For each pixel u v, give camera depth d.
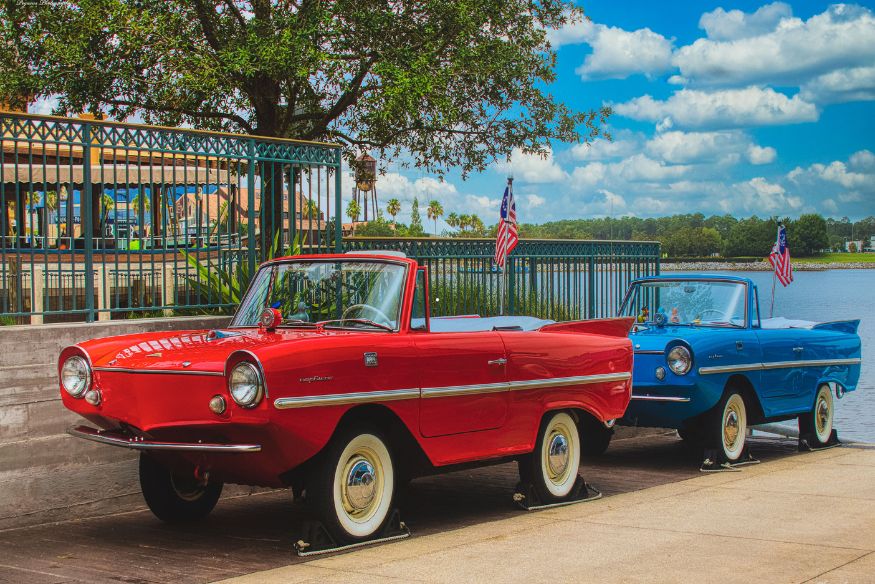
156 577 5.12
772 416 10.53
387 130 15.74
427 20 14.85
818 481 8.71
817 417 11.70
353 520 5.84
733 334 9.87
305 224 10.38
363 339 5.83
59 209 7.39
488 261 12.38
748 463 10.11
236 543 6.04
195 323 8.06
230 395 5.21
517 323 8.27
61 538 6.21
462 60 14.69
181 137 8.20
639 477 9.20
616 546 5.79
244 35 14.28
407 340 6.12
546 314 13.28
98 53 13.90
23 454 6.67
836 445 12.13
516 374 6.89
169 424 5.42
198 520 6.83
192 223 9.57
